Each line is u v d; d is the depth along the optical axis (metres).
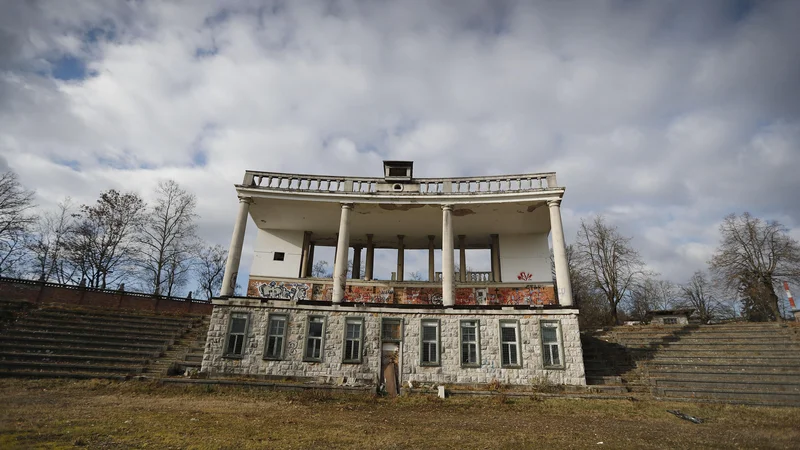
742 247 41.72
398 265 31.59
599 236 42.53
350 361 21.22
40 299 28.78
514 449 10.68
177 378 19.39
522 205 25.23
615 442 11.52
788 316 46.62
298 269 30.44
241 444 10.09
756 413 15.77
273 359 21.12
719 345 23.39
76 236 40.84
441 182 25.97
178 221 43.72
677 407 16.78
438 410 16.75
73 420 11.60
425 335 21.78
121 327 26.03
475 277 33.78
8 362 19.41
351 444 10.63
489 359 21.02
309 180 26.00
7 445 8.70
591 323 48.50
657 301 59.66
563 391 19.47
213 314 21.64
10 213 36.56
